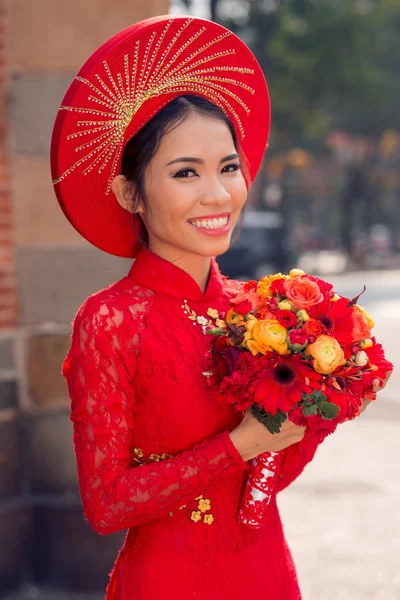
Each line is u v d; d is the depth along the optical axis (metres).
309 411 1.47
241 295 1.63
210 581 1.63
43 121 3.48
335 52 22.59
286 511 4.78
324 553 4.18
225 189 1.67
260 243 17.25
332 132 32.81
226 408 1.64
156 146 1.65
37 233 3.53
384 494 5.03
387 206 45.56
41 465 3.61
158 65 1.70
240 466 1.57
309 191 47.16
